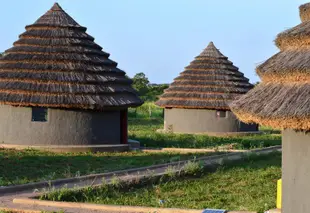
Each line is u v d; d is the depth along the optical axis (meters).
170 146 28.45
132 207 13.88
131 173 18.62
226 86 36.34
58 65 25.88
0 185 16.42
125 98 26.80
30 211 13.55
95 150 25.52
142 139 30.61
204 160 21.83
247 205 14.45
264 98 12.01
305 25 12.16
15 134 25.62
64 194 15.05
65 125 25.56
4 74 25.78
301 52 11.80
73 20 27.98
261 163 21.91
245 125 36.84
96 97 25.52
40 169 19.69
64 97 25.19
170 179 17.94
